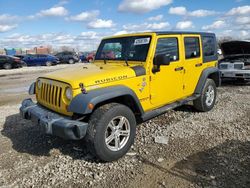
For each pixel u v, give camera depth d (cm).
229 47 999
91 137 365
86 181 344
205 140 462
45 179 350
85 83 372
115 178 348
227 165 370
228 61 1014
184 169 364
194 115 611
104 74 399
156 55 457
